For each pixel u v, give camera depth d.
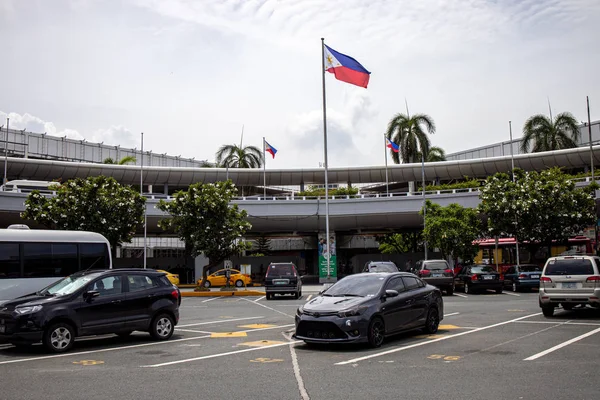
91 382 8.48
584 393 7.27
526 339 12.12
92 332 12.00
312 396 7.38
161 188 70.69
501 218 34.22
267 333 14.31
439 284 27.64
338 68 29.55
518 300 23.81
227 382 8.36
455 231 35.91
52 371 9.46
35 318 11.27
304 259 68.88
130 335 14.23
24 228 18.12
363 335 11.14
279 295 30.23
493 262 41.50
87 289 12.16
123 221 31.56
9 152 73.25
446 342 11.96
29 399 7.43
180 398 7.38
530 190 33.62
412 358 10.14
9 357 11.12
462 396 7.23
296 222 45.06
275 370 9.27
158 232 50.09
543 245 34.88
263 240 64.69
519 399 7.04
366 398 7.23
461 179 59.25
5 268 16.38
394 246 60.94
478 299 24.94
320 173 60.47
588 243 39.03
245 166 62.00
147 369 9.53
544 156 53.00
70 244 17.77
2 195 35.34
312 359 10.28
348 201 43.84
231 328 15.55
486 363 9.49
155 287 13.30
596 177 39.69
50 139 79.19
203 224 33.25
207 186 33.47
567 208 32.91
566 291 15.73
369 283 12.53
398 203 43.41
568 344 11.30
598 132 66.12
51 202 30.25
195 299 29.02
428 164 57.19
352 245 69.62
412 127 57.09
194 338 13.59
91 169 56.91
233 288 34.78
